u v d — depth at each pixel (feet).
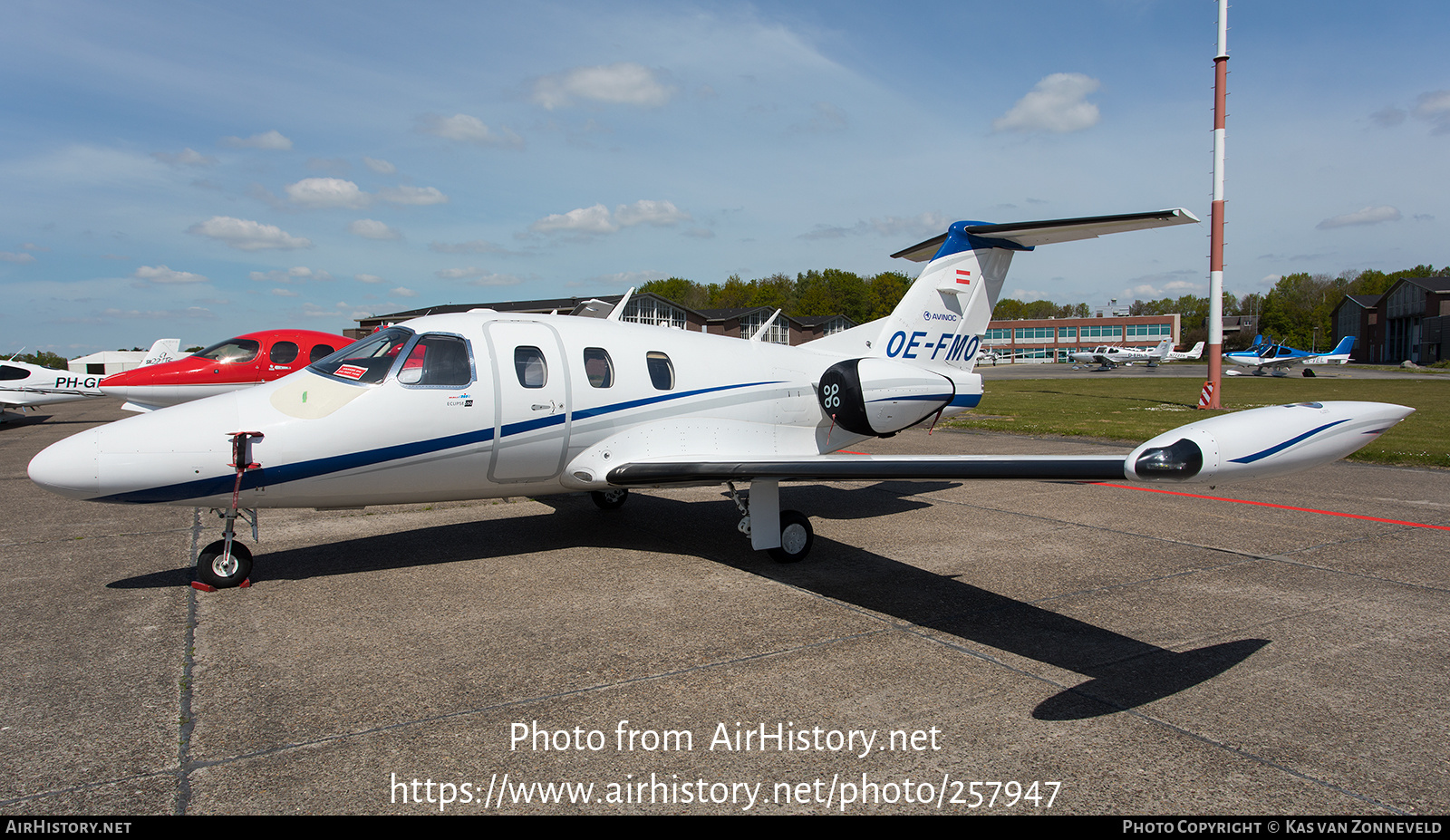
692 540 23.45
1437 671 13.53
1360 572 19.86
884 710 12.05
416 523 25.79
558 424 20.29
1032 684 12.98
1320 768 10.36
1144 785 9.94
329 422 17.76
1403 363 210.79
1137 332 335.06
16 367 65.10
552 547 22.44
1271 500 30.27
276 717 11.76
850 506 29.37
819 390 24.47
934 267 27.48
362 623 15.88
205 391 44.32
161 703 12.21
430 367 18.88
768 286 403.54
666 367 22.50
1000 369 239.09
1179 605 17.16
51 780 10.00
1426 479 35.06
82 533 24.45
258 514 27.27
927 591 18.30
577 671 13.53
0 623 15.85
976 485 34.24
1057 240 26.40
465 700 12.37
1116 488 33.45
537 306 158.20
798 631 15.53
